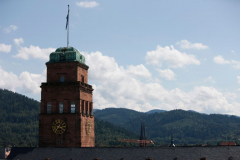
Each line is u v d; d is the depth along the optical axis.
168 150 79.38
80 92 94.94
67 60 97.44
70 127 93.50
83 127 94.62
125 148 81.38
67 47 100.56
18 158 84.56
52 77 97.38
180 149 79.38
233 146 79.88
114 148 81.94
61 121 93.94
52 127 94.25
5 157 85.25
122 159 79.00
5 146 87.69
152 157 78.44
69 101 94.69
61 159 82.00
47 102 96.06
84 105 96.88
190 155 78.12
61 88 95.44
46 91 96.19
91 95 102.00
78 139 92.81
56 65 97.44
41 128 95.00
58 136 93.81
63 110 94.62
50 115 94.81
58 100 95.31
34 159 83.56
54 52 99.19
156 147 80.44
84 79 101.31
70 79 96.31
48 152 84.44
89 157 81.12
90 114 100.44
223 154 78.38
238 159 77.50
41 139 94.69
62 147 84.81
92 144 100.19
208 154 78.25
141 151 80.12
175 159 77.38
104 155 80.88
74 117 93.56
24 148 86.75
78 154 82.31
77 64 96.62
